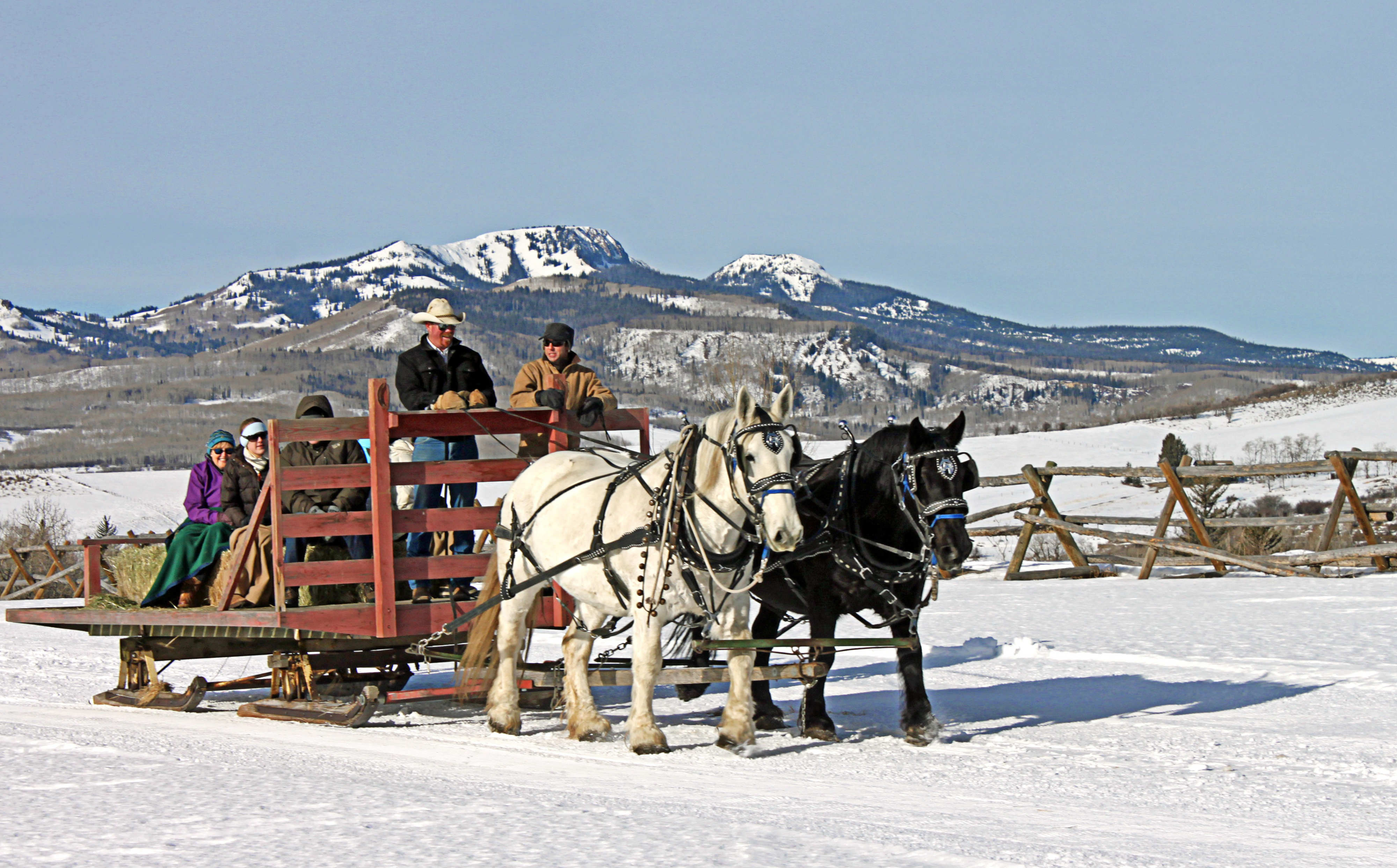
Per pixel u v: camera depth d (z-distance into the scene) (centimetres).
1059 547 2958
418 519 969
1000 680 1163
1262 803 663
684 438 834
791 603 918
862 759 811
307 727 962
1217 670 1149
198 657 1105
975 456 9350
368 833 546
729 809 631
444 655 972
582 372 1094
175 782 682
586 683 927
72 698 1197
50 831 554
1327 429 9856
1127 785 716
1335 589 1706
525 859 496
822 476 905
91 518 7919
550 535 917
